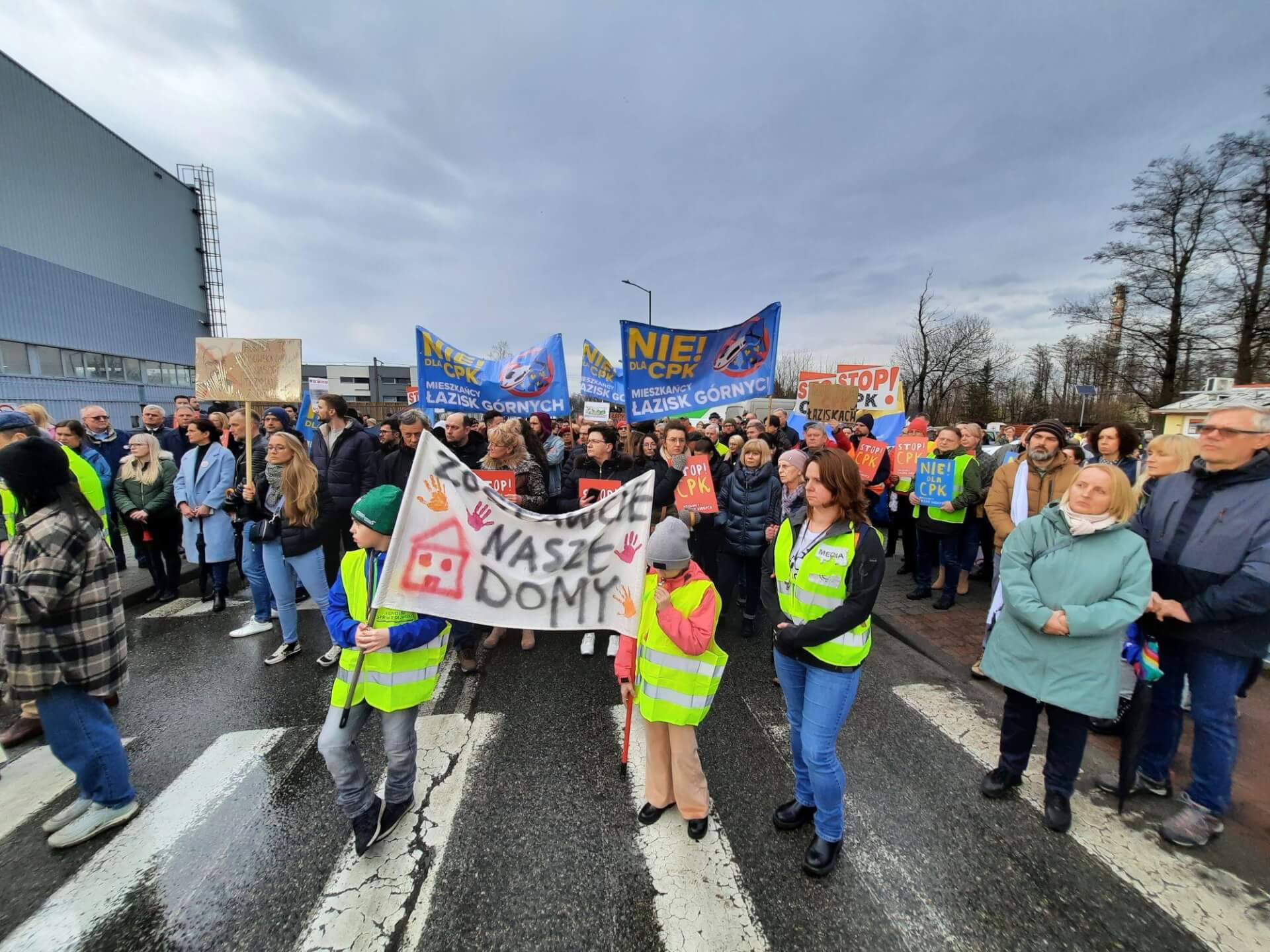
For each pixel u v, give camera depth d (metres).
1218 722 2.53
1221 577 2.50
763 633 5.22
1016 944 2.08
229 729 3.50
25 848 2.50
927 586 6.12
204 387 5.10
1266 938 2.11
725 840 2.59
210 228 34.25
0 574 2.52
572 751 3.26
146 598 6.03
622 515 2.72
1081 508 2.56
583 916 2.19
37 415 5.48
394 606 2.39
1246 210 18.98
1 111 21.81
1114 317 23.50
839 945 2.08
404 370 72.00
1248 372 19.20
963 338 40.03
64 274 24.34
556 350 7.57
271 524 4.30
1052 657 2.59
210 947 2.04
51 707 2.42
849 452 7.11
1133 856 2.51
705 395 6.00
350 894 2.27
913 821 2.72
